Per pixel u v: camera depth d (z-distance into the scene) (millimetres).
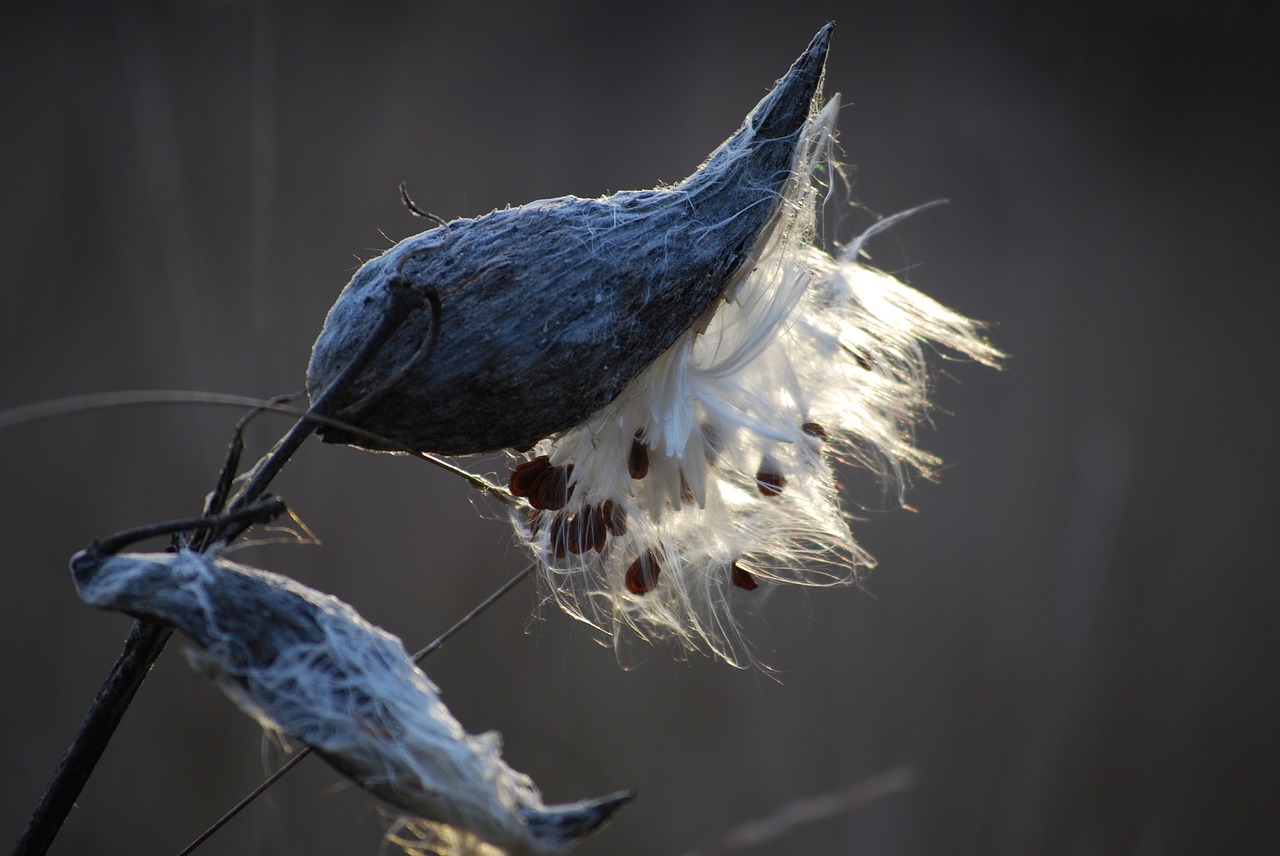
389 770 1427
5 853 2447
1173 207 4164
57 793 1443
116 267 3363
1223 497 3439
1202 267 4074
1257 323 3957
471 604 2891
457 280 1451
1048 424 3441
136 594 1429
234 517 1435
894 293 1504
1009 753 2635
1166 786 2770
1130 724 2879
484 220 1458
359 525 2891
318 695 1428
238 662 1428
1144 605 3133
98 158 3480
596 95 4160
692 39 4230
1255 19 4199
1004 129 4023
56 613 2910
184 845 2467
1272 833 2795
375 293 1454
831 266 1498
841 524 1502
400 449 1456
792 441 1480
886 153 4047
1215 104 4277
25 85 3645
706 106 4109
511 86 4125
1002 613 2934
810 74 1468
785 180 1467
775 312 1478
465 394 1450
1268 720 2963
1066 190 4035
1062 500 3227
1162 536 3326
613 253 1456
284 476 2842
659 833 2672
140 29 3459
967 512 3195
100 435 3129
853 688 2771
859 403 1501
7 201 3447
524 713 2809
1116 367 3711
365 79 3908
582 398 1457
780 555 1506
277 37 3777
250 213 3391
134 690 1446
